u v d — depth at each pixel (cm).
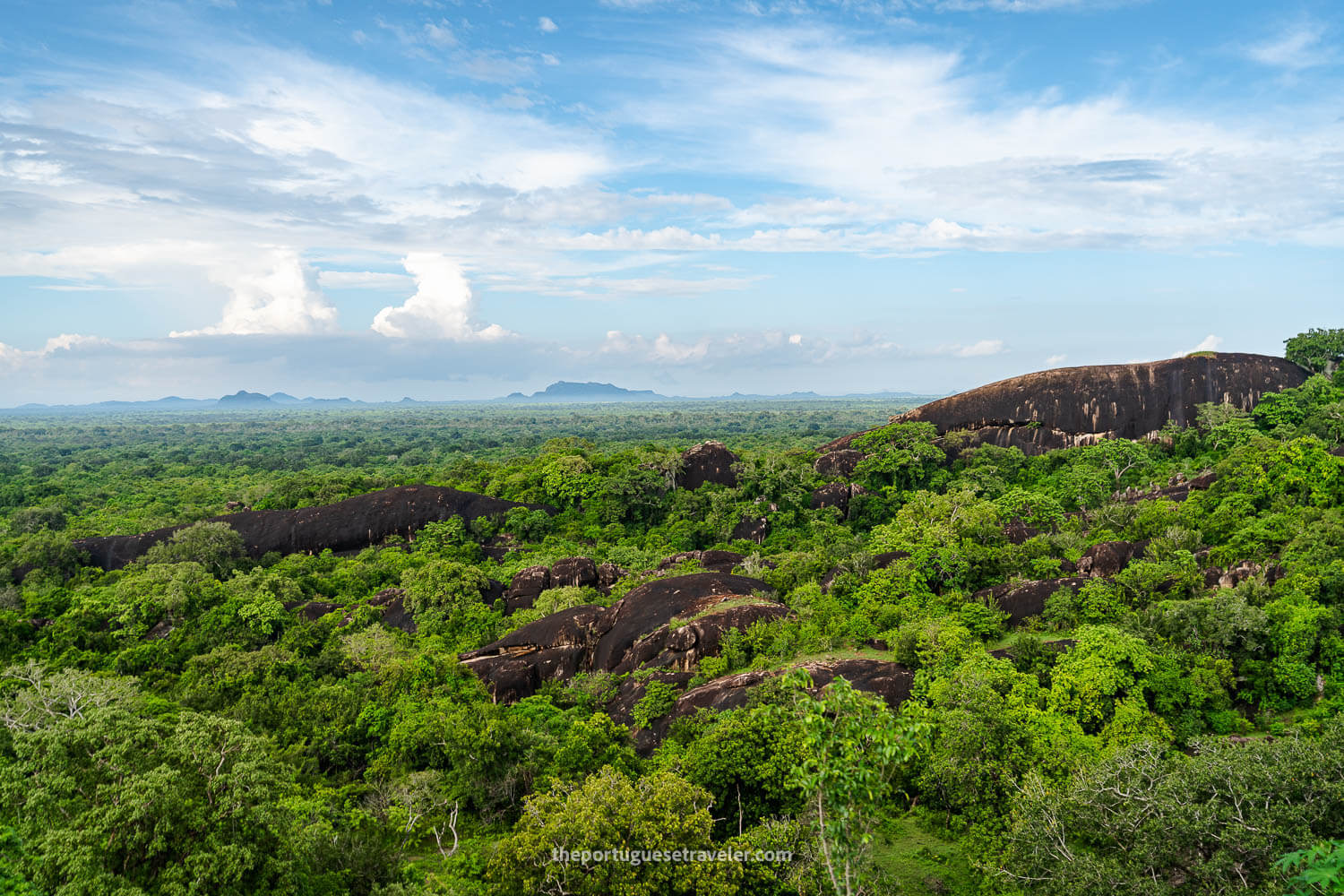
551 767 3228
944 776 3011
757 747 2941
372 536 7431
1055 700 3453
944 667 3747
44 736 2245
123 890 1898
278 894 2098
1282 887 1781
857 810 1730
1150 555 4941
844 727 1606
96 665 4775
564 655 4738
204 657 4450
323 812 2909
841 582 5075
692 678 4175
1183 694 3559
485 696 4319
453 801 3125
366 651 4694
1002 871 2400
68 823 2072
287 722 3709
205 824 2088
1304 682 3641
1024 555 5178
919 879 2705
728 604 4672
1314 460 5525
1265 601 4172
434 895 2386
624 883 2177
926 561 5097
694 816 2338
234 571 6288
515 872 2278
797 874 2266
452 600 5706
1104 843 2306
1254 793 2033
